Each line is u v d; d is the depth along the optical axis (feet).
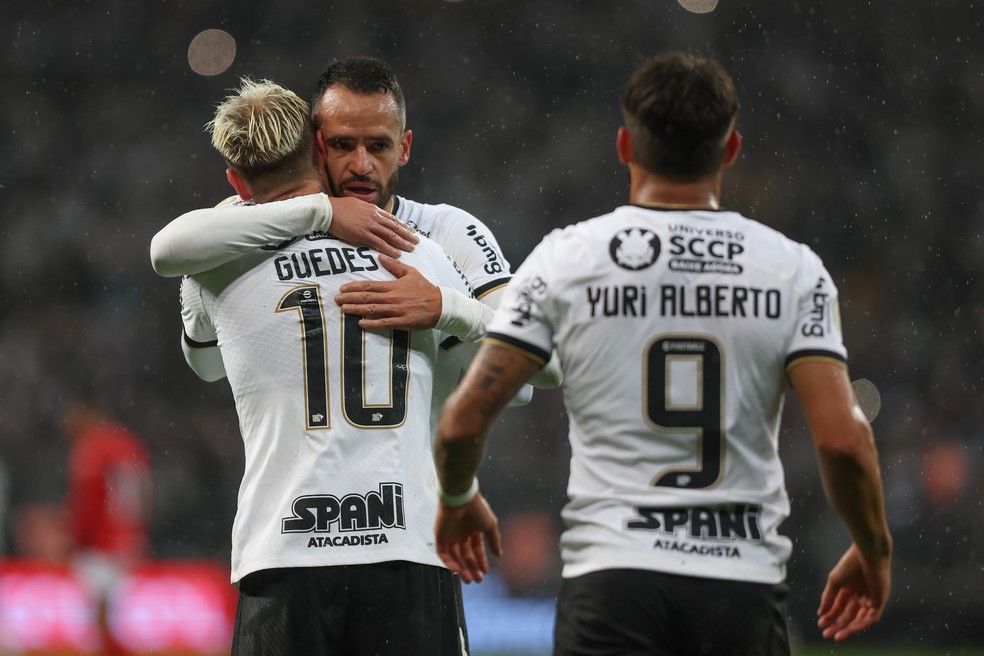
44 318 208.54
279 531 37.88
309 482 38.01
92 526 118.83
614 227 31.35
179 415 190.08
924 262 222.28
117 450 120.98
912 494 166.61
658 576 29.71
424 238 42.06
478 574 35.78
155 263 39.70
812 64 240.32
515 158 232.53
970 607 149.48
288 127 40.32
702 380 30.42
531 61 242.17
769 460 31.12
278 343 38.83
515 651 128.88
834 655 132.26
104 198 229.04
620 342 30.60
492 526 35.19
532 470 164.96
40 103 239.91
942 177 231.09
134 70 243.81
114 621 120.06
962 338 211.41
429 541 38.96
